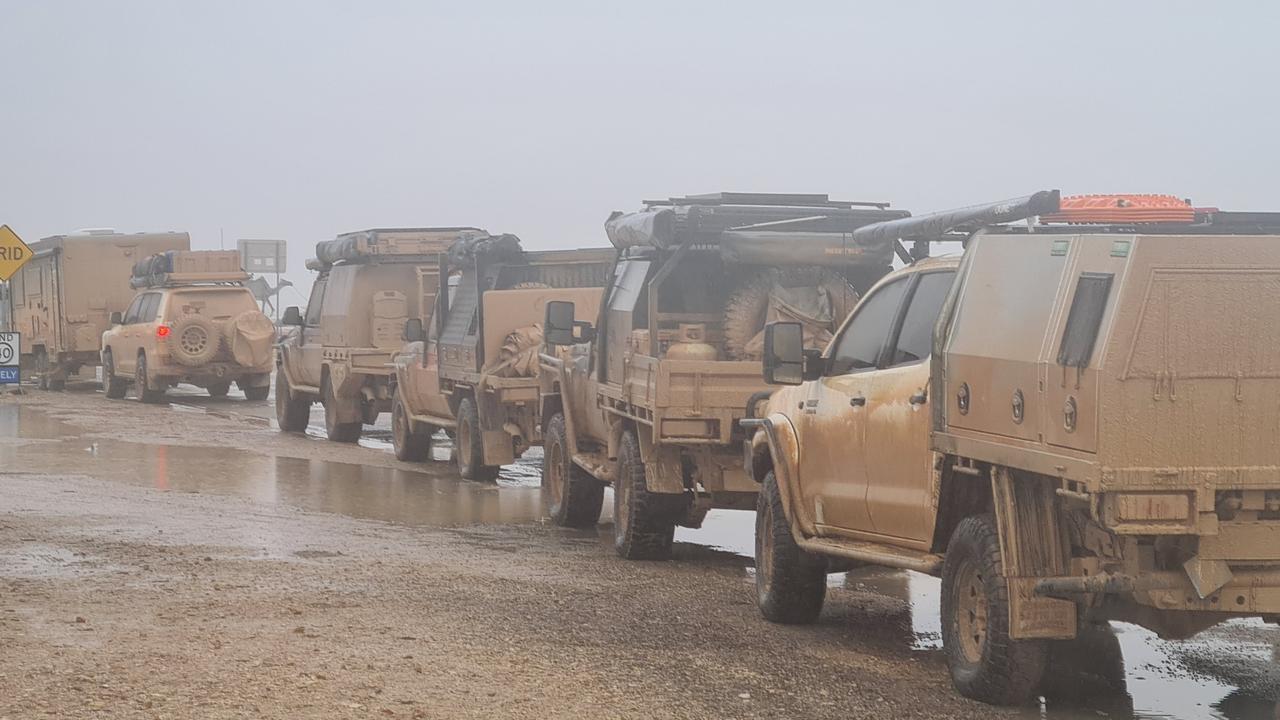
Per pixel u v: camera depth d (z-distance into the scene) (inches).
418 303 1021.2
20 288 1784.0
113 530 575.8
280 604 425.1
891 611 454.6
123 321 1494.8
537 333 787.4
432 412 901.2
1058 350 293.0
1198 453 281.7
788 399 436.5
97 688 312.8
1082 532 310.7
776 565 424.8
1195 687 348.5
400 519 658.2
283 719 294.0
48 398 1498.5
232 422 1204.5
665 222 554.9
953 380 335.0
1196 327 280.7
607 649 378.3
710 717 310.3
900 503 370.6
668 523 553.6
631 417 562.6
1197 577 285.6
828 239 546.6
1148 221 338.6
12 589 438.9
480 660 356.8
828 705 323.9
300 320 1119.0
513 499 741.9
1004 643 315.6
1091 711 323.9
